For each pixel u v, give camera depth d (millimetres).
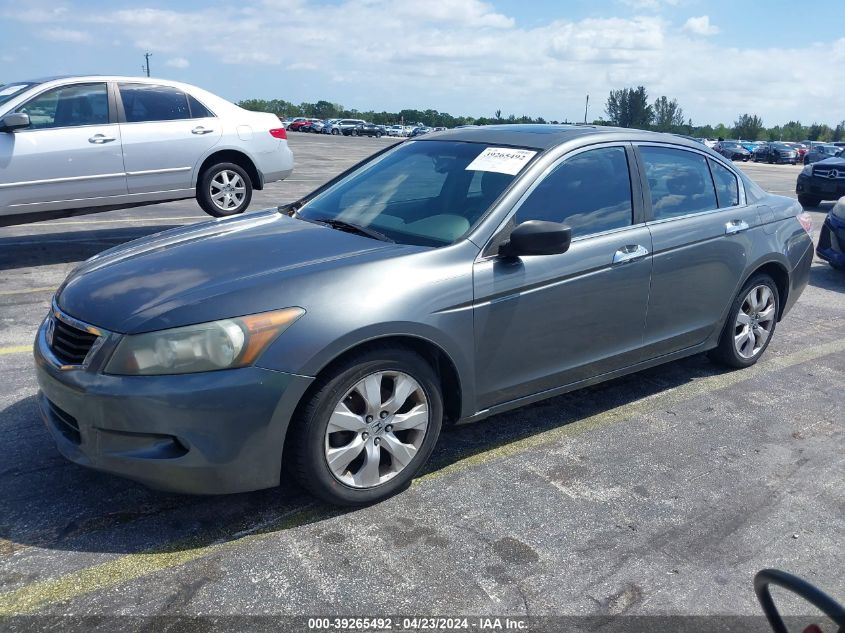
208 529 2916
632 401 4367
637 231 3895
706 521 3094
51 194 7402
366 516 3039
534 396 3639
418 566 2719
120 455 2717
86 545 2791
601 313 3746
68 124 7477
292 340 2758
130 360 2678
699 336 4426
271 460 2809
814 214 14219
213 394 2662
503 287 3307
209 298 2781
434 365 3254
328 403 2867
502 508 3137
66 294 3109
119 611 2434
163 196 8188
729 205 4547
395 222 3592
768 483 3434
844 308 6773
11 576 2598
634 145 4090
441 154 4047
